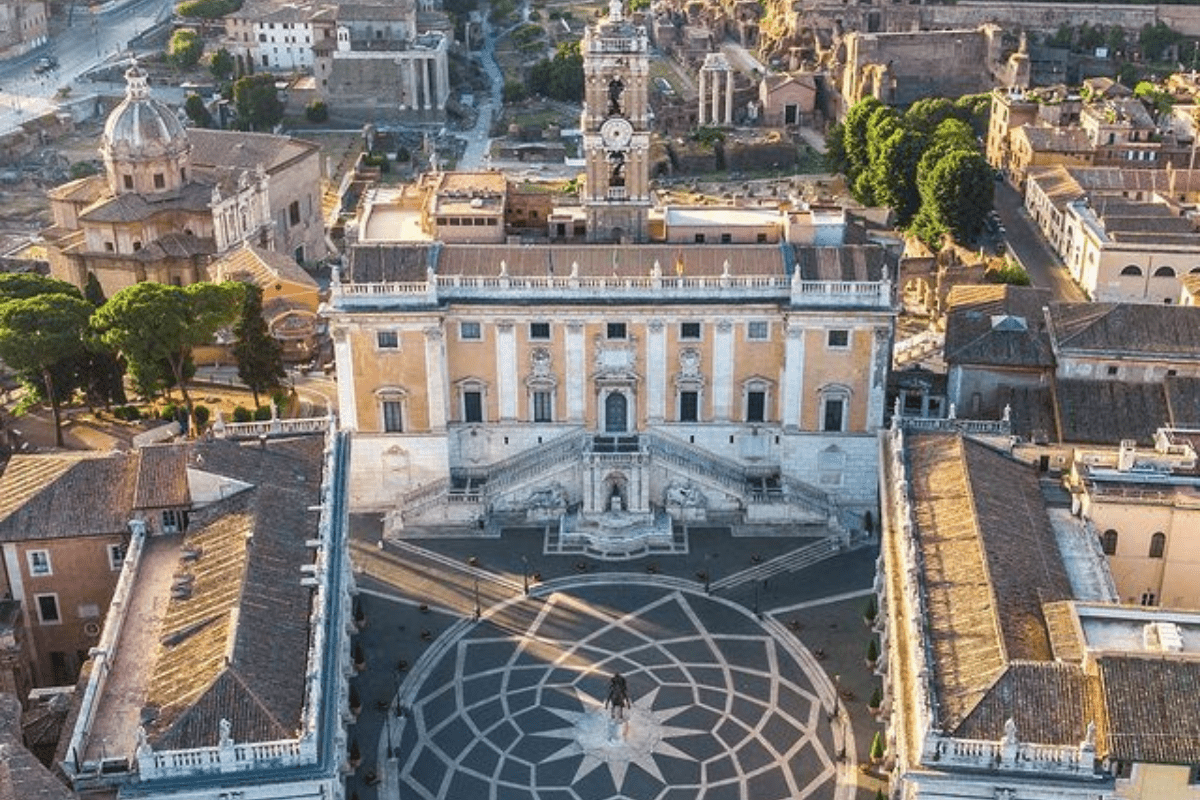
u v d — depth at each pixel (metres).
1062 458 108.00
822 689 105.00
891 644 87.75
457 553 124.06
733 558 123.00
